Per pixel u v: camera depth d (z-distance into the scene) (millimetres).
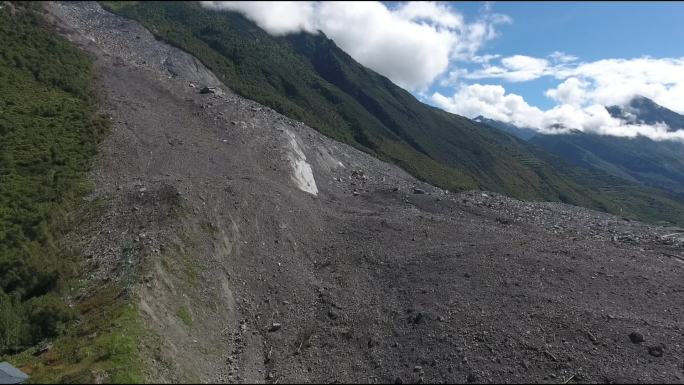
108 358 18984
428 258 34156
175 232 30156
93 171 37750
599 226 51312
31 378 18250
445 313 26562
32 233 28391
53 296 24578
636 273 30891
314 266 35281
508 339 23703
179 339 22672
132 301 22656
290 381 22422
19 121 39906
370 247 37438
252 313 28250
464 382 21484
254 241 35094
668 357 22094
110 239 29469
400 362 23297
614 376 20875
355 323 26984
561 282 29234
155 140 46000
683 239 45969
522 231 43344
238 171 45094
